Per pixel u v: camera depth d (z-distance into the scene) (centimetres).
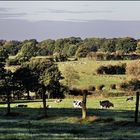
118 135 6291
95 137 5875
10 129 6669
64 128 7025
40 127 7156
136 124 7950
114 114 10525
